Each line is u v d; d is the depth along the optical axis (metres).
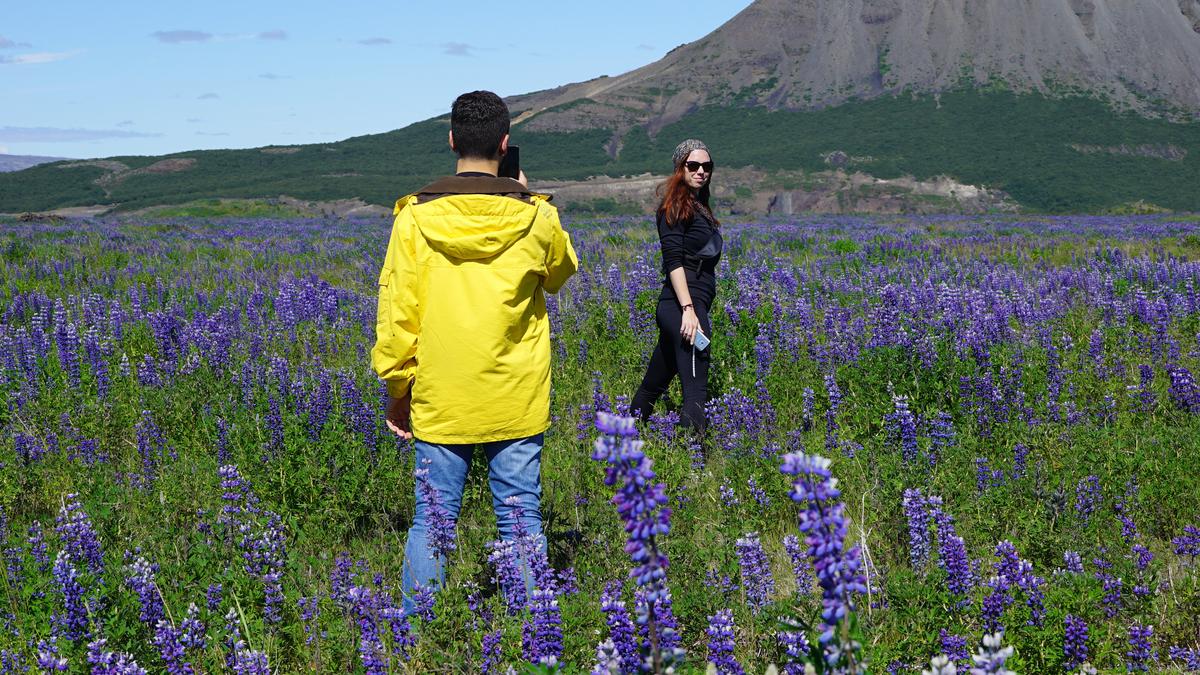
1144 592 4.36
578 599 4.28
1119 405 7.70
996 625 4.02
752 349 9.02
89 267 18.16
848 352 8.85
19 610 4.55
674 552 4.78
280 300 12.51
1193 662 3.97
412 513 6.00
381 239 27.56
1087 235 29.23
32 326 10.80
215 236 30.12
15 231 29.05
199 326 11.02
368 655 3.80
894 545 5.15
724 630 3.77
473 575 4.85
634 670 3.04
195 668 4.04
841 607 2.32
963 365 7.86
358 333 11.71
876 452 6.24
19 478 6.23
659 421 6.99
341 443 6.46
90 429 7.32
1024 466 6.04
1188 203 193.62
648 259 16.59
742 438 6.54
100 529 5.25
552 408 7.79
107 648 4.02
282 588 4.60
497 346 4.27
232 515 5.12
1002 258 20.30
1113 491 5.63
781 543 5.32
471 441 4.35
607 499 5.62
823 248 23.30
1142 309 10.73
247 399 7.84
